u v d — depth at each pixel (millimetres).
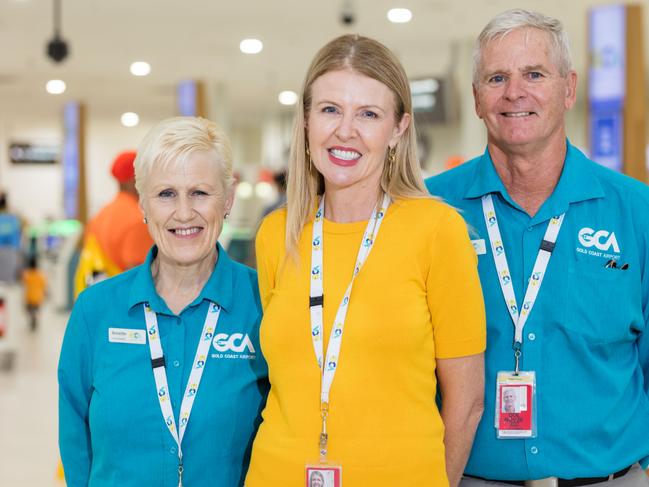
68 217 17297
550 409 2158
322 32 11055
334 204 2055
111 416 2080
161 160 2057
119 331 2139
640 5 9148
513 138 2174
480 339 1979
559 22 2201
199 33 11156
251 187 18828
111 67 13578
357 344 1904
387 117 1970
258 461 1969
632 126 9219
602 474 2156
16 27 10695
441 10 9852
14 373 8281
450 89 12398
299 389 1944
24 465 5297
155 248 2273
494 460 2191
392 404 1891
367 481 1863
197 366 2119
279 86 15711
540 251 2221
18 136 20547
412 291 1927
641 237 2199
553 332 2180
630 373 2232
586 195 2219
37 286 11273
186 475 2072
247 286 2246
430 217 1970
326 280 1996
